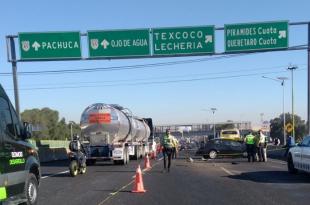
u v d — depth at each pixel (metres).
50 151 38.88
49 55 27.52
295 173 21.03
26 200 11.57
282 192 15.05
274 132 117.50
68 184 18.02
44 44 27.47
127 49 27.80
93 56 27.72
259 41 27.75
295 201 13.23
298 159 19.92
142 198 13.96
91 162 30.14
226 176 20.31
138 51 27.81
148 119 45.06
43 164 32.59
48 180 19.67
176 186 16.81
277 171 22.66
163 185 17.17
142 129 37.72
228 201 13.25
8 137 10.71
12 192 10.77
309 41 27.91
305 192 15.05
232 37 27.81
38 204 13.05
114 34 27.77
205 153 36.91
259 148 31.28
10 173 10.63
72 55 27.62
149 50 27.88
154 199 13.73
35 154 12.32
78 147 22.31
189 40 27.88
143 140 40.22
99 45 27.72
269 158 37.34
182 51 27.91
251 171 22.78
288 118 114.19
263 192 15.05
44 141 46.09
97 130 30.22
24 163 11.49
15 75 27.42
